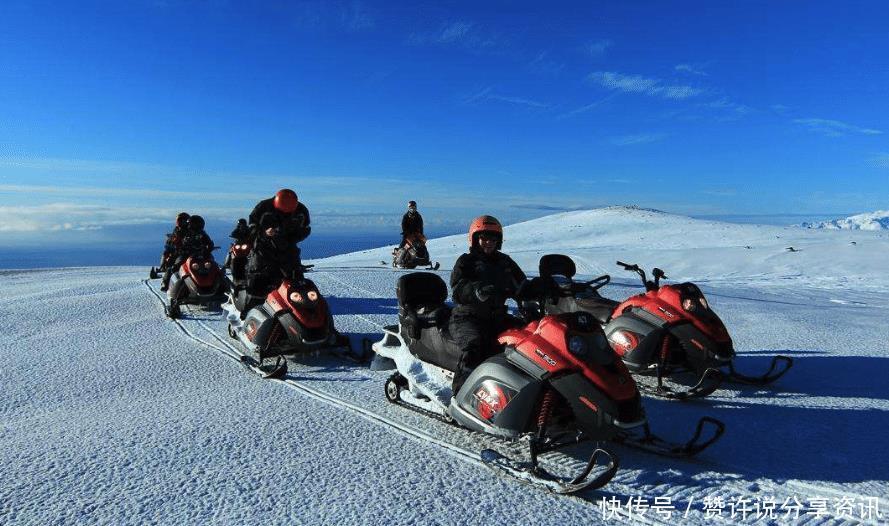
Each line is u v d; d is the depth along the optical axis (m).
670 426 4.75
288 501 3.51
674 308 5.61
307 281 6.83
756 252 27.92
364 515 3.33
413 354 5.04
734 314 10.13
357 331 8.47
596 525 3.19
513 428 3.88
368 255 44.59
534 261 32.56
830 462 3.97
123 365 6.82
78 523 3.29
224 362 6.91
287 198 7.98
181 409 5.27
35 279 19.05
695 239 47.78
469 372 4.45
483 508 3.39
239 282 8.44
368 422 4.86
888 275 21.00
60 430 4.79
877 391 5.66
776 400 5.44
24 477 3.90
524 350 3.98
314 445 4.38
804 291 15.13
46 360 7.11
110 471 3.97
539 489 3.62
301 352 6.79
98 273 20.77
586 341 3.83
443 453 4.21
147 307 10.62
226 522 3.27
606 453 3.33
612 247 43.34
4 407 5.46
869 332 8.59
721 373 5.44
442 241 60.25
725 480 3.70
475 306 4.70
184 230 12.61
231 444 4.42
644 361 5.66
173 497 3.58
